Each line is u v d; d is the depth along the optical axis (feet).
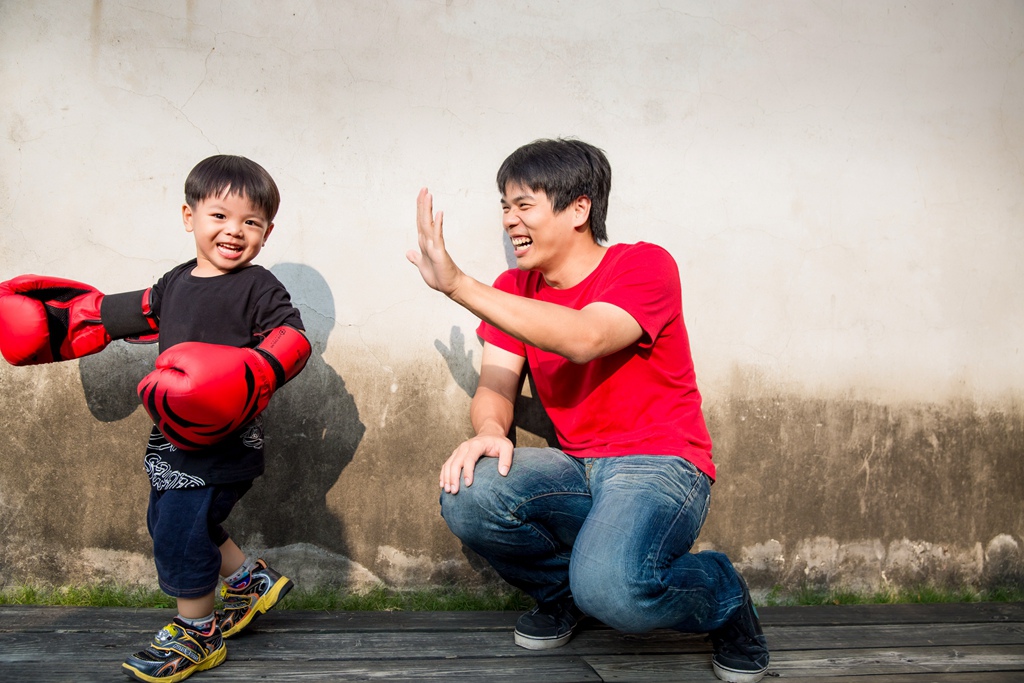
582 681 5.99
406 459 7.71
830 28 8.25
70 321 6.57
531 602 7.74
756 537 8.16
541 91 7.85
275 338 5.90
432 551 7.74
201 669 5.84
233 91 7.47
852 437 8.30
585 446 6.72
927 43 8.40
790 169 8.20
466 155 7.77
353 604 7.50
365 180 7.64
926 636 7.30
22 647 6.18
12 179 7.30
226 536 6.47
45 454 7.38
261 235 6.31
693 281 8.06
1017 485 8.43
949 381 8.45
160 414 5.50
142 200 7.41
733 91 8.11
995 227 8.48
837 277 8.29
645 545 5.61
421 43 7.68
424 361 7.73
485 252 7.81
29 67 7.29
